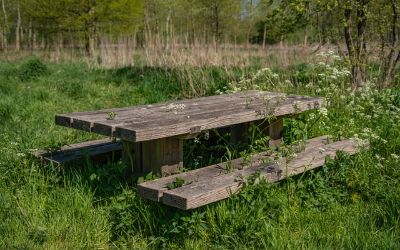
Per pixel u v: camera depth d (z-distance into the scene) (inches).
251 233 148.6
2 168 189.6
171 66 490.9
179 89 414.9
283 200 167.9
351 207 174.1
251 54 638.5
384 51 369.1
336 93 284.2
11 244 149.1
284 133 233.5
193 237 149.6
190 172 170.6
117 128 159.2
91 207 166.9
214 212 155.1
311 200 173.5
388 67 363.9
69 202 167.5
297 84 321.4
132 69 569.9
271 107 199.9
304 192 177.5
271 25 423.5
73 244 151.1
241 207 157.5
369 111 279.4
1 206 166.4
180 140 177.9
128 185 173.2
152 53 550.3
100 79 533.6
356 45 369.7
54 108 365.7
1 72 580.7
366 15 359.3
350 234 150.9
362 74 362.6
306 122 243.9
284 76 354.6
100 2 1146.7
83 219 161.8
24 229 157.2
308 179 183.3
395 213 165.6
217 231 149.9
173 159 176.9
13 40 1619.1
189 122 167.3
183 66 447.2
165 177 164.4
